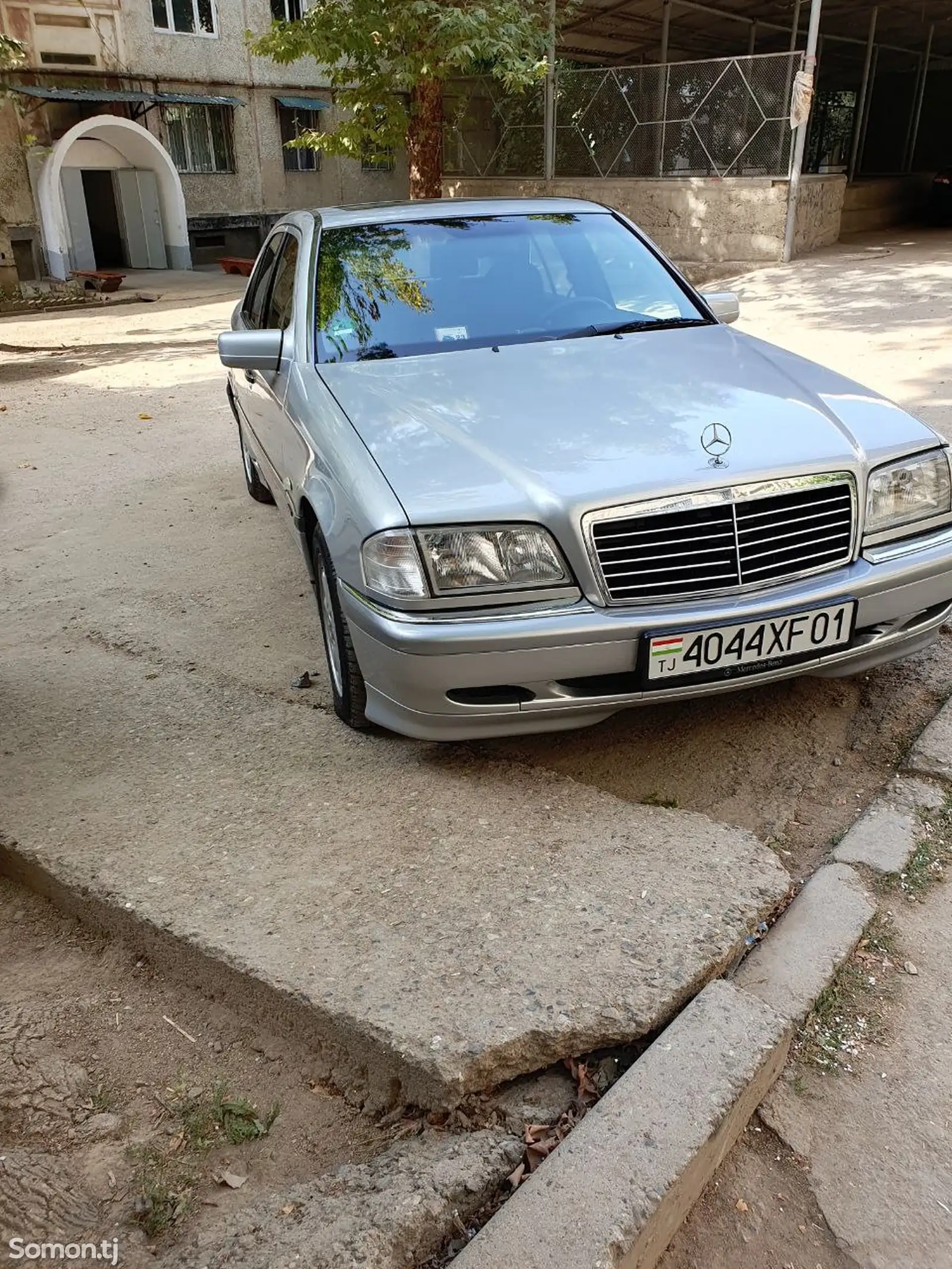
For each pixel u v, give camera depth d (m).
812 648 2.86
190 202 23.88
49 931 2.62
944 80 20.36
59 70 21.00
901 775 3.03
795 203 13.39
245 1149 2.01
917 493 3.05
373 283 4.02
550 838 2.70
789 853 2.76
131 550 5.26
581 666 2.71
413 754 3.15
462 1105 2.03
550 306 4.03
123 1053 2.23
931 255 13.63
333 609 3.18
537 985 2.18
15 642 4.17
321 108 24.73
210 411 8.60
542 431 3.00
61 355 12.39
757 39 18.56
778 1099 2.06
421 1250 1.77
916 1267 1.75
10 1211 1.88
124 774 3.10
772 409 3.15
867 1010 2.25
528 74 10.27
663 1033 2.06
